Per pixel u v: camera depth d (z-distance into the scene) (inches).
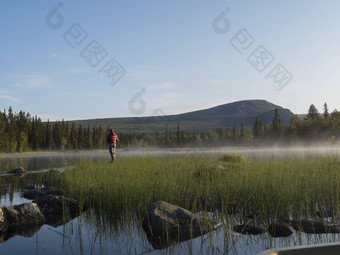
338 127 3454.7
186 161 565.0
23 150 3425.2
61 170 658.8
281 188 293.6
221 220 239.9
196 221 233.6
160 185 323.0
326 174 366.0
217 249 181.8
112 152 636.7
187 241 199.3
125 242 199.0
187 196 310.3
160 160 607.5
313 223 223.1
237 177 373.4
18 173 658.2
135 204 286.2
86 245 194.2
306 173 391.5
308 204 269.7
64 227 241.4
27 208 269.3
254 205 276.5
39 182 501.0
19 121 3754.9
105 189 334.6
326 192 303.4
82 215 278.8
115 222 249.1
